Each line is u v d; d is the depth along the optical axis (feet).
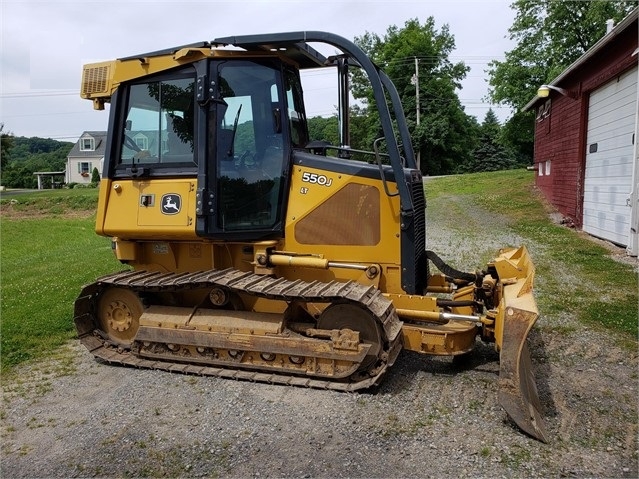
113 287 18.21
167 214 17.26
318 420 13.42
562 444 12.17
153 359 17.62
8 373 17.42
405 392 14.98
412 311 16.14
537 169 71.31
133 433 13.08
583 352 18.04
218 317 16.97
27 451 12.50
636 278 27.55
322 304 16.57
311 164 17.10
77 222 86.48
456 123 146.51
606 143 39.14
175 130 17.31
